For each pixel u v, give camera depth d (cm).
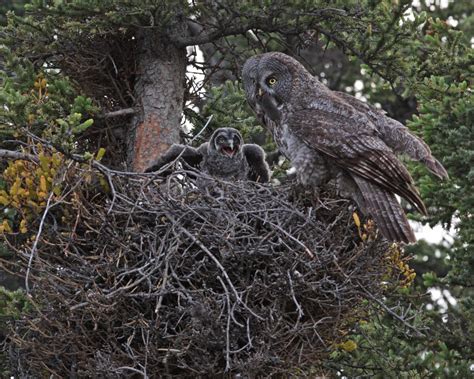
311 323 1320
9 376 1557
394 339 1738
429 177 1738
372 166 1433
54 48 1612
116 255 1336
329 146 1458
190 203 1389
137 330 1314
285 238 1346
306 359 1323
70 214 1388
